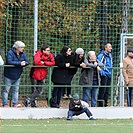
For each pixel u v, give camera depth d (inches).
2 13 2588.6
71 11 2642.7
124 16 2615.7
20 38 2566.4
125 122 1967.3
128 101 2198.6
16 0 2588.6
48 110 2078.0
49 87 2102.6
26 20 2578.7
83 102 2034.9
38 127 1782.7
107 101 2209.6
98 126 1829.5
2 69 2148.1
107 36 2620.6
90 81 2111.2
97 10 2645.2
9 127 1776.6
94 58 2111.2
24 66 2066.9
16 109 2059.5
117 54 2566.4
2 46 2576.3
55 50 2596.0
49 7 2635.3
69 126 1818.4
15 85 2073.1
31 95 2117.4
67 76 2098.9
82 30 2618.1
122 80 2309.3
